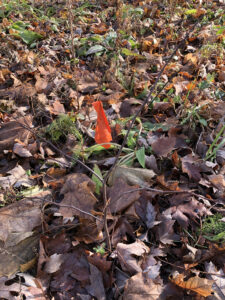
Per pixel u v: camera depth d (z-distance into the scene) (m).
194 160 0.79
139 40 1.40
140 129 0.88
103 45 1.32
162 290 0.55
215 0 1.71
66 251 0.63
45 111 0.99
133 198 0.66
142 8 1.60
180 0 1.66
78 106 0.99
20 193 0.74
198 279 0.53
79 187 0.68
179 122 0.93
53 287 0.58
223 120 0.91
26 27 1.51
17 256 0.61
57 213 0.68
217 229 0.66
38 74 1.16
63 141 0.90
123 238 0.64
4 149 0.86
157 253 0.61
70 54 1.31
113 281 0.57
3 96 1.07
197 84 1.08
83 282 0.58
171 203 0.70
